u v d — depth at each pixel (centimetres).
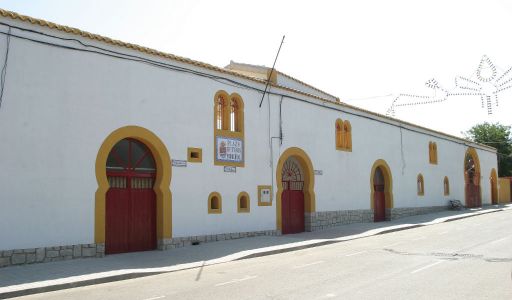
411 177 3059
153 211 1512
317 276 1030
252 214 1820
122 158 1441
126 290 944
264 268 1175
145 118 1463
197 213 1600
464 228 2191
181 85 1584
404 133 3011
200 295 872
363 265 1169
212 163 1669
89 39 1331
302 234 1984
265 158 1902
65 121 1262
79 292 934
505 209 3844
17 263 1150
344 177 2386
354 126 2502
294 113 2081
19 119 1173
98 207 1316
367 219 2545
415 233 2039
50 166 1223
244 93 1831
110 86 1375
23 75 1188
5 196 1137
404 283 925
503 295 809
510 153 5938
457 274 1011
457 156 3859
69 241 1250
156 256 1366
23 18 1189
